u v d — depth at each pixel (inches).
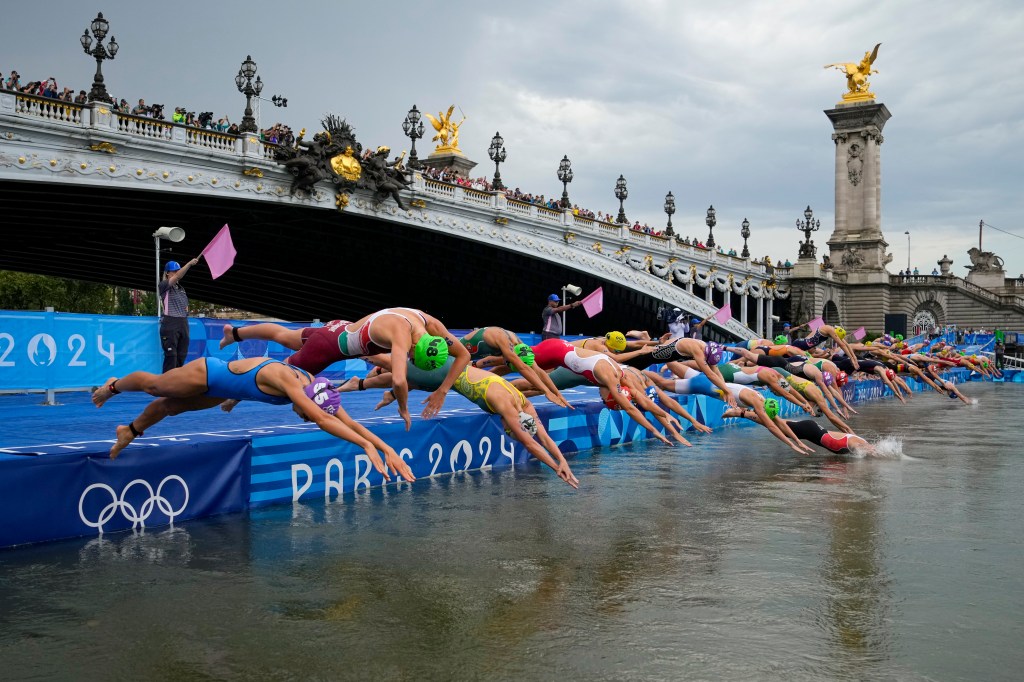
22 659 289.0
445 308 3371.1
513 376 871.1
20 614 331.6
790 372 1063.6
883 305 4074.8
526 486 629.0
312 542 447.2
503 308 3253.0
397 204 2110.0
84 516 450.6
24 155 1441.9
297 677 275.1
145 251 2524.6
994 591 367.9
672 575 390.3
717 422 1125.1
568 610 340.5
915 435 1032.2
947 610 342.0
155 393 441.1
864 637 311.3
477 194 2313.0
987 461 782.5
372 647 300.4
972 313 4124.0
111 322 940.6
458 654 294.0
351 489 600.7
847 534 474.6
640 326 3294.8
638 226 2974.9
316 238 2384.4
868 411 1465.3
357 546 440.1
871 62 4170.8
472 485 633.0
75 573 385.1
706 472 709.3
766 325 3988.7
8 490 421.7
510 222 2395.4
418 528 483.2
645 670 280.5
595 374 648.4
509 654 294.2
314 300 3565.5
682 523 501.7
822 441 839.7
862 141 4158.5
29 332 867.4
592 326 3398.1
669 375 1029.8
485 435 727.7
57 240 2389.3
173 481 489.7
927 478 677.9
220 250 1083.9
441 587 369.4
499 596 357.7
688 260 3147.1
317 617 330.6
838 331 1483.8
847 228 4215.1
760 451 858.8
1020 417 1321.4
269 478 545.3
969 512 537.6
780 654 294.7
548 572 394.3
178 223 2140.7
